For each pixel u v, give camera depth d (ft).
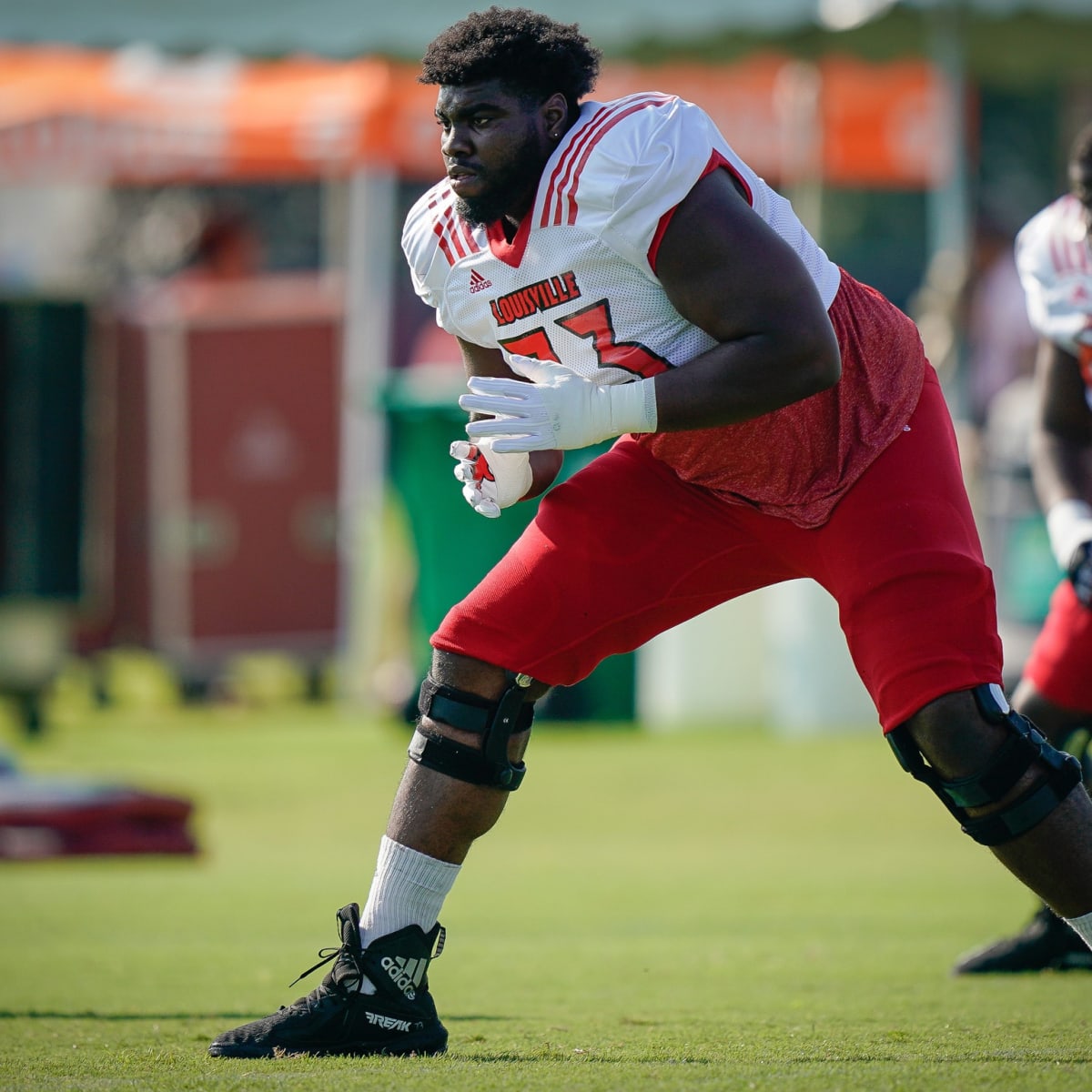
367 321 162.81
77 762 121.29
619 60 143.64
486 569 131.54
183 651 166.40
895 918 63.10
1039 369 49.78
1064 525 47.88
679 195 31.40
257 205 230.68
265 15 132.05
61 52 159.53
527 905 69.26
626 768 114.42
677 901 69.97
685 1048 34.71
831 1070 30.60
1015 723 32.14
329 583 168.96
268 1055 34.35
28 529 158.20
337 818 102.22
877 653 32.60
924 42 138.31
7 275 247.50
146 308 166.71
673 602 35.68
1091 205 45.68
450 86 32.48
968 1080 29.17
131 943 58.29
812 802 103.91
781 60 159.02
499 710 34.50
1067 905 32.71
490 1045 36.09
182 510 165.99
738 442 33.35
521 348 34.65
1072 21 131.13
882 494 33.24
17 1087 30.60
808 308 31.27
